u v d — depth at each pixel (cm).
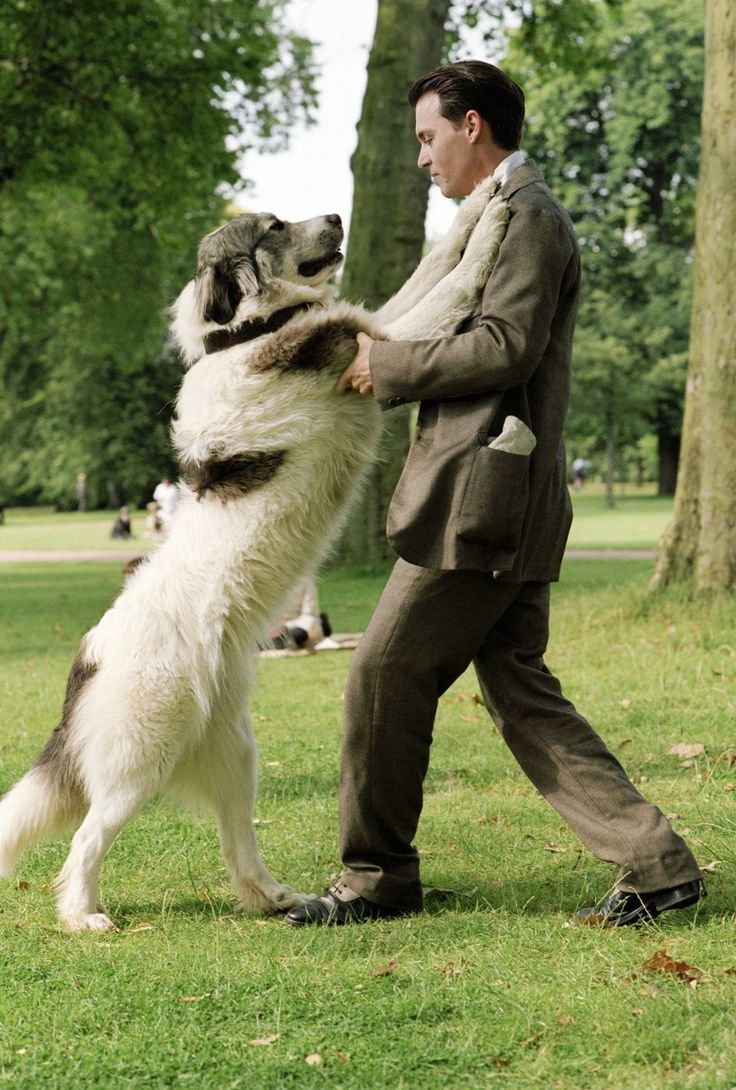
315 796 548
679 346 4241
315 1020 295
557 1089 255
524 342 330
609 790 352
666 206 4484
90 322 3409
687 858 348
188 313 417
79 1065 275
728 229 867
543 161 4316
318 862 454
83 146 1970
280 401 381
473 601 348
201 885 432
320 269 429
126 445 5081
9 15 1783
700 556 905
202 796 407
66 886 386
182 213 2342
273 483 383
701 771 539
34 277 3183
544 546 354
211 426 388
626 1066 263
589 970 314
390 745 360
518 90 368
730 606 860
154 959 344
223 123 1972
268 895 399
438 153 373
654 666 770
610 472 4262
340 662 957
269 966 332
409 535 343
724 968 313
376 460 404
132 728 379
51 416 5125
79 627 1303
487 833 469
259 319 404
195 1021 297
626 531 2889
